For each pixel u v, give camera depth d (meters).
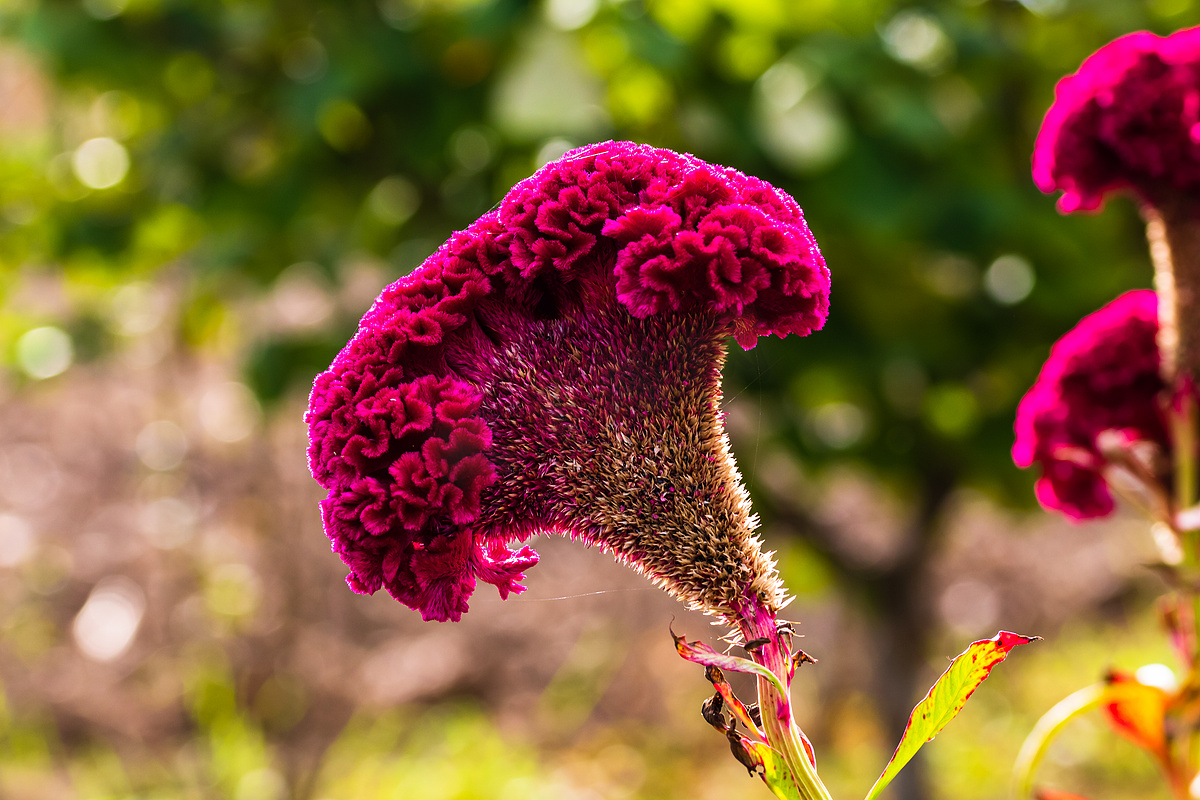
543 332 1.07
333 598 7.26
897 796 5.12
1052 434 2.08
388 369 1.06
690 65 3.17
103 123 4.43
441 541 1.07
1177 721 1.70
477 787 6.18
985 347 4.05
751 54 3.35
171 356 6.23
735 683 7.28
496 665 7.83
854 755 6.93
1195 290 1.77
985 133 3.74
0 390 7.67
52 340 4.47
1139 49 1.82
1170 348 1.82
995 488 4.50
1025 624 8.85
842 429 4.65
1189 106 1.74
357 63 3.48
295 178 3.89
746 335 1.12
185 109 4.12
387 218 4.12
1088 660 7.96
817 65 3.12
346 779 6.26
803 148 3.04
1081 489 2.11
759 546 1.03
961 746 6.95
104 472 8.16
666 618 8.12
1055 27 3.77
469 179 4.01
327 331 3.95
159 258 4.40
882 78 3.20
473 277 1.07
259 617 6.56
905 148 3.27
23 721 6.77
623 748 7.12
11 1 3.94
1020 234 3.45
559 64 3.00
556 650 7.96
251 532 6.57
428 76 3.65
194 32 3.87
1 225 4.34
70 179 4.38
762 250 1.03
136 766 6.37
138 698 6.96
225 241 4.03
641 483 1.02
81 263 4.39
